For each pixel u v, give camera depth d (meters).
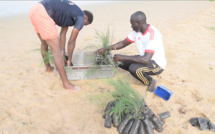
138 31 2.97
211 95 3.13
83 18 2.91
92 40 5.48
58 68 2.93
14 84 3.25
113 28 6.73
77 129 2.42
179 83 3.46
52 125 2.47
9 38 5.46
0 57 4.22
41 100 2.91
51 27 2.68
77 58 3.86
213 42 5.50
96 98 2.91
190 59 4.39
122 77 3.22
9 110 2.67
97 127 2.45
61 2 2.78
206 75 3.74
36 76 3.52
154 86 3.17
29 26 6.73
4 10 8.98
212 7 10.72
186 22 7.63
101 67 3.31
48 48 3.75
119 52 4.66
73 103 2.88
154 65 3.02
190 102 2.98
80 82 3.40
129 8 10.44
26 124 2.46
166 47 5.05
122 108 2.44
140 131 2.28
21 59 4.18
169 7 10.88
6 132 2.32
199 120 2.51
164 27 6.89
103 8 10.23
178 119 2.63
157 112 2.75
